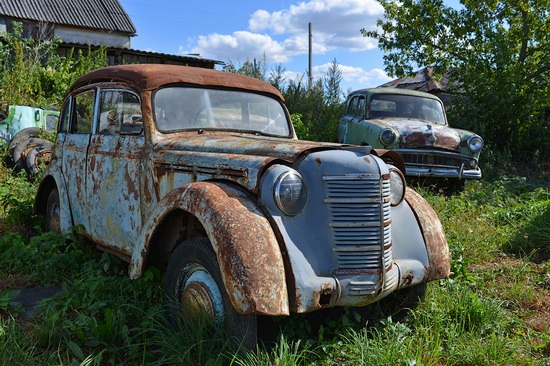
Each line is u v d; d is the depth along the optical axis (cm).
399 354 303
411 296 369
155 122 393
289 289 286
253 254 273
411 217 363
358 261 305
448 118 1372
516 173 1247
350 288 299
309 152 316
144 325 317
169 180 363
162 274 382
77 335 310
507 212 696
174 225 355
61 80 1536
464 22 1483
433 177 867
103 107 453
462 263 464
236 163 316
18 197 696
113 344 312
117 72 439
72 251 457
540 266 510
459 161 870
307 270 290
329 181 307
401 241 351
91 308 341
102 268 434
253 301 265
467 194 826
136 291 368
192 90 423
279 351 282
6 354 280
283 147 322
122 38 2259
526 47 1510
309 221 304
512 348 324
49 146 858
